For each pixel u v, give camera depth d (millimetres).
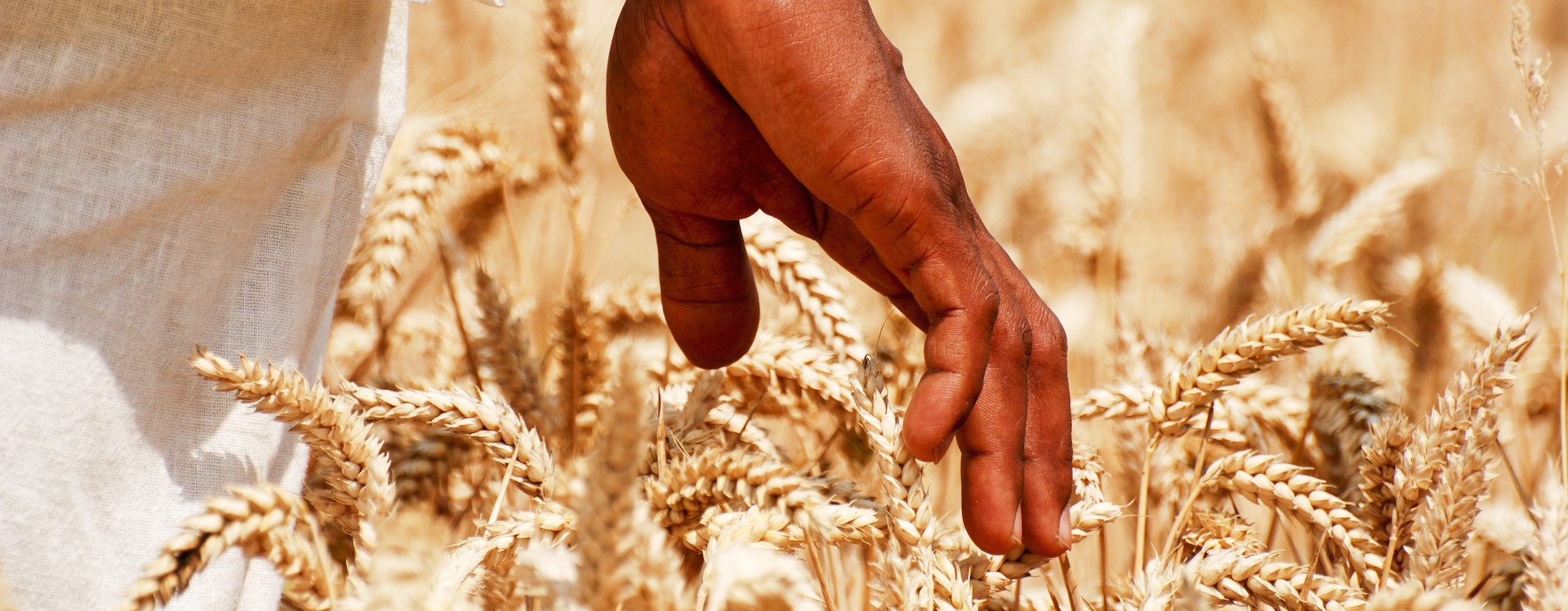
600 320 1103
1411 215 1752
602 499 763
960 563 925
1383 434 975
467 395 962
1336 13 2803
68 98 930
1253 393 1093
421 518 777
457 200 1232
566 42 1129
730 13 883
